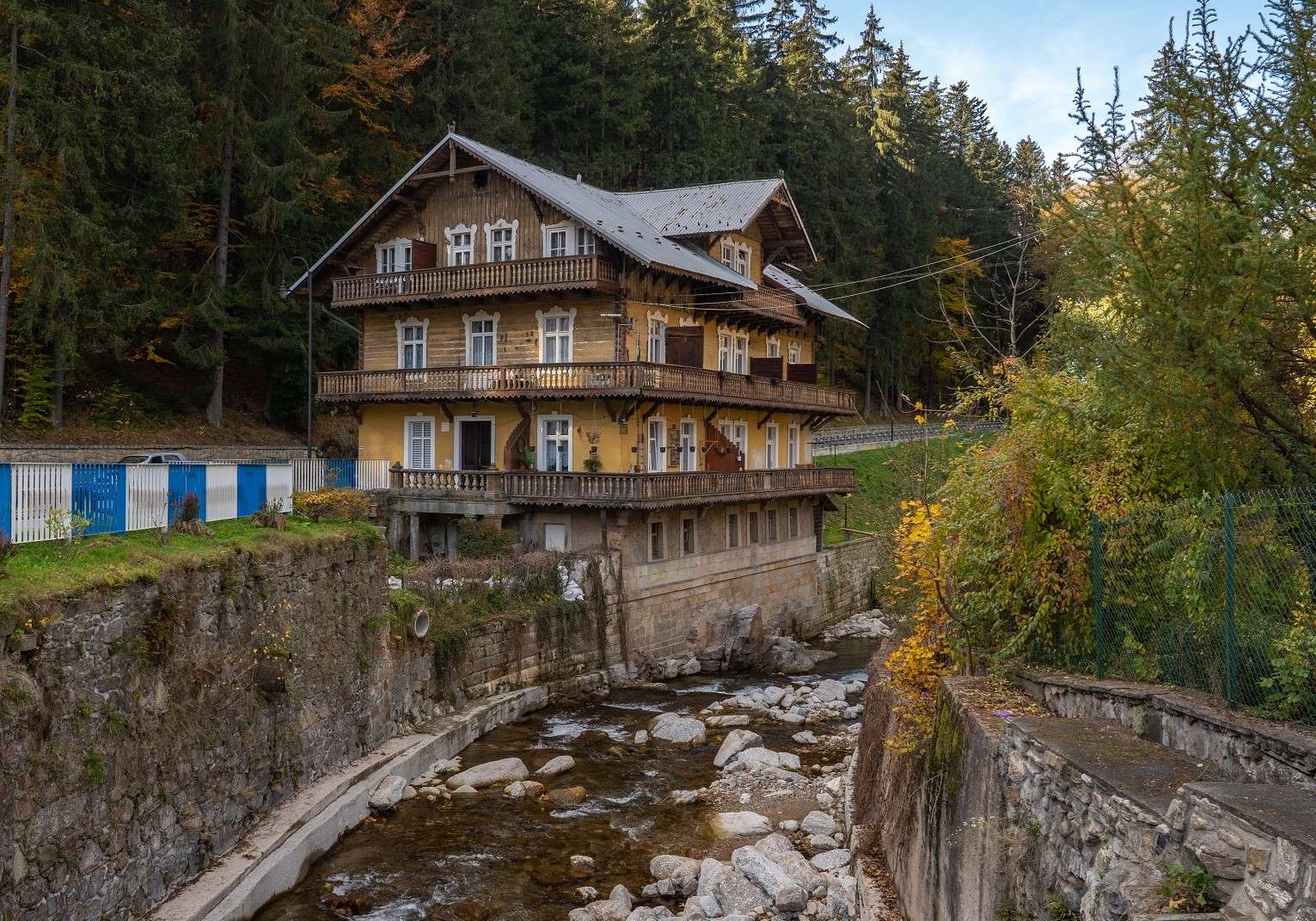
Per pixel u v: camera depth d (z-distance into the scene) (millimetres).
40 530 14719
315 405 48594
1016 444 13109
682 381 35844
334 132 48219
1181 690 9758
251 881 15008
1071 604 12117
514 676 28453
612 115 59531
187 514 17266
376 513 34625
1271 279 9625
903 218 71375
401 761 21016
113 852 12859
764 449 45188
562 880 16859
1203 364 9945
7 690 11078
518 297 36281
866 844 15719
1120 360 10477
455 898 16062
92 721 12578
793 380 46750
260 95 43688
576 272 34250
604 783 21984
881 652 20391
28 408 36719
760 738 24625
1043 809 9078
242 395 49281
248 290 44562
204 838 15016
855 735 25906
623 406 34781
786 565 44281
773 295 43750
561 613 30562
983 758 10438
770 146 69500
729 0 79500
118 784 13023
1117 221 10688
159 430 41719
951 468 17141
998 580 13094
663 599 35594
